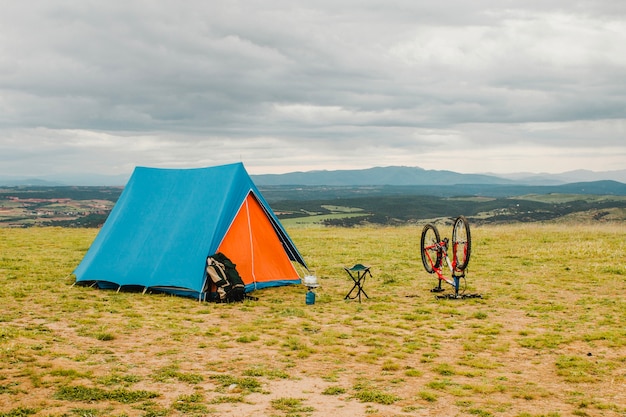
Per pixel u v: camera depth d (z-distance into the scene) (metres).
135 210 16.14
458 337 10.32
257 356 8.88
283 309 12.79
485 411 6.51
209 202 15.05
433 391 7.28
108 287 14.87
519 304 13.26
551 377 8.00
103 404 6.50
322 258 21.12
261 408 6.52
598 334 10.24
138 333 10.16
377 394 7.04
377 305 13.25
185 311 12.40
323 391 7.23
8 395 6.61
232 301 13.54
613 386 7.55
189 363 8.37
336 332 10.59
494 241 25.44
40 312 11.65
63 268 17.73
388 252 22.66
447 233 29.56
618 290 14.69
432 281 16.50
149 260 14.66
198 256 14.00
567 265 18.64
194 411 6.37
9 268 17.38
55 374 7.45
